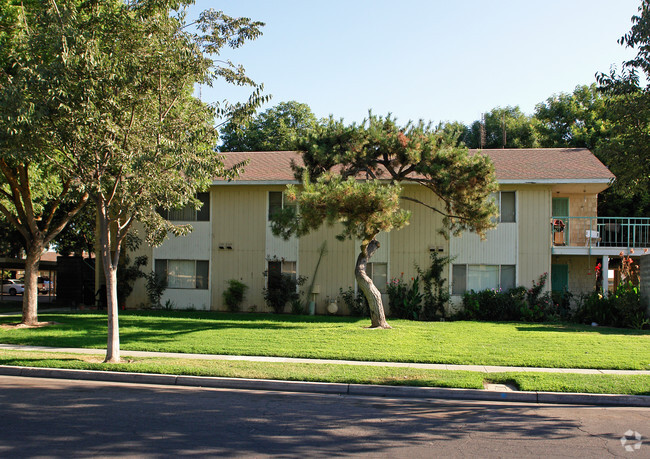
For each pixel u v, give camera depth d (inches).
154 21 492.4
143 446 255.3
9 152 468.4
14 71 608.1
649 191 533.3
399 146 708.7
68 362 469.7
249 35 518.3
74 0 571.8
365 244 710.5
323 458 242.2
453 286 893.2
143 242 959.0
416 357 501.0
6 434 272.4
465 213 713.0
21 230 722.2
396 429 294.8
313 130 743.7
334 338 597.3
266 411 334.3
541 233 879.7
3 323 718.5
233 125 530.3
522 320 833.5
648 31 430.3
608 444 269.6
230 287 927.7
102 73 462.6
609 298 768.3
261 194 941.2
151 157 477.7
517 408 354.0
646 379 412.8
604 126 1302.9
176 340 584.1
